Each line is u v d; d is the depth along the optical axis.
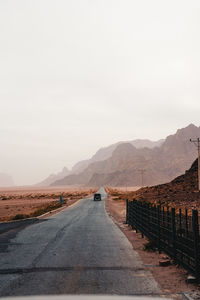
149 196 52.84
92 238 14.03
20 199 104.31
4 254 10.23
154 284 6.54
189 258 7.30
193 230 6.86
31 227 19.20
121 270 7.86
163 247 10.15
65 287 6.29
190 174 66.50
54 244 12.27
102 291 6.01
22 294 5.79
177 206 31.47
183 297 5.66
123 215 30.42
